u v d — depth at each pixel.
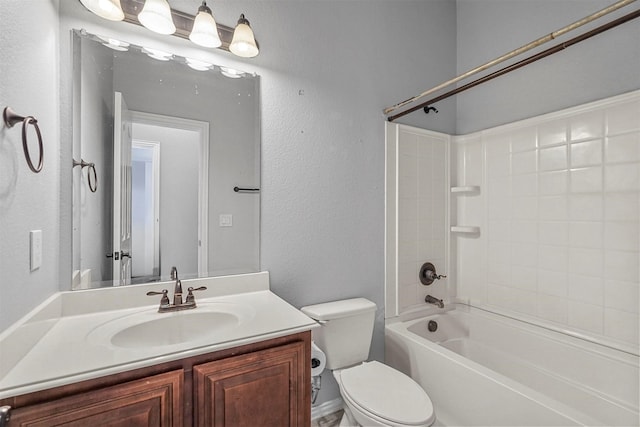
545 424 1.13
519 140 1.92
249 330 0.96
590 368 1.52
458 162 2.30
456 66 2.33
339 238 1.74
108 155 1.21
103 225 1.20
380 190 1.90
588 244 1.61
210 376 0.87
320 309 1.56
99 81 1.18
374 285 1.87
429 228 2.13
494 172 2.06
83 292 1.11
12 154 0.72
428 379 1.62
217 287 1.36
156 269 1.30
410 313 2.02
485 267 2.11
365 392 1.30
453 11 2.33
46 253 0.96
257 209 1.49
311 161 1.64
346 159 1.76
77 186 1.13
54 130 1.04
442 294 2.20
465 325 2.14
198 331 1.13
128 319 1.07
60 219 1.09
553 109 1.78
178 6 1.30
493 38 2.09
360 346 1.61
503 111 2.03
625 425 1.36
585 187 1.62
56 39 1.06
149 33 1.26
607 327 1.53
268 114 1.51
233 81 1.44
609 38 1.56
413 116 2.08
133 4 1.21
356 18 1.81
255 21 1.48
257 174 1.49
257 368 0.94
